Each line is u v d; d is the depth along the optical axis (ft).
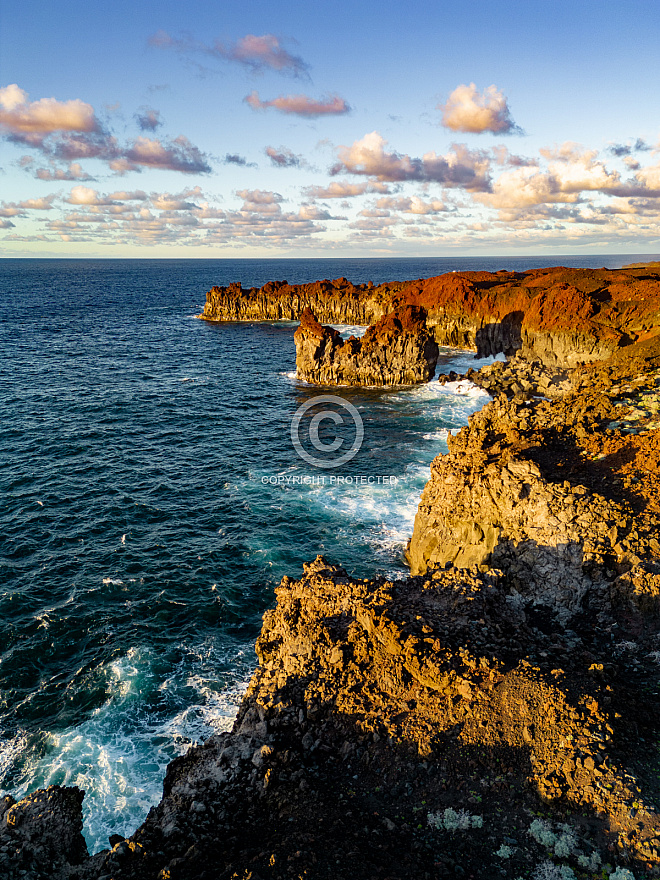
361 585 67.36
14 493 147.02
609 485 84.48
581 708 48.55
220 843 41.11
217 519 134.92
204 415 222.69
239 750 50.24
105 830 61.67
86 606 102.27
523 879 36.50
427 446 183.42
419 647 54.13
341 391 265.54
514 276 460.96
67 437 191.31
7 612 99.91
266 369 315.78
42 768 70.28
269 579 111.24
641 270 435.12
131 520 134.41
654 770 43.50
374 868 36.73
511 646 57.67
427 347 276.21
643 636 63.52
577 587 70.23
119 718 78.02
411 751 47.14
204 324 491.72
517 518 78.54
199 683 84.74
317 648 58.54
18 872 38.24
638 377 147.02
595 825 39.60
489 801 42.47
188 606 102.94
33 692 83.05
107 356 336.08
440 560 90.33
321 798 43.88
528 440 104.78
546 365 282.77
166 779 52.90
